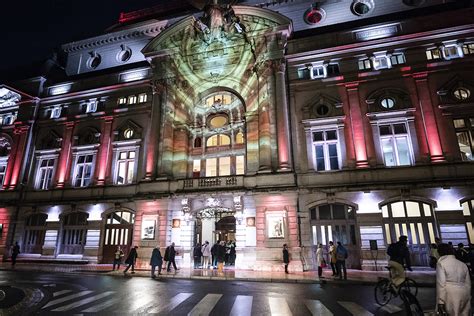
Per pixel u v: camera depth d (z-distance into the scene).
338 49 22.55
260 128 22.34
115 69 29.12
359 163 20.00
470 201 17.83
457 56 20.36
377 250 18.28
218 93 25.53
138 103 26.23
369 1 25.05
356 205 19.22
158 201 22.25
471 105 19.06
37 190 26.39
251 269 19.31
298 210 20.09
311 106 22.14
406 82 20.81
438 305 4.97
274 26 23.56
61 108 28.92
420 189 18.42
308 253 19.19
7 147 29.42
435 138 19.11
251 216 20.58
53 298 10.20
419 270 17.52
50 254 24.38
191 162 24.23
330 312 8.30
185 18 25.33
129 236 23.30
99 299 9.97
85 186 25.31
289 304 9.28
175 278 15.49
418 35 21.05
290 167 20.78
